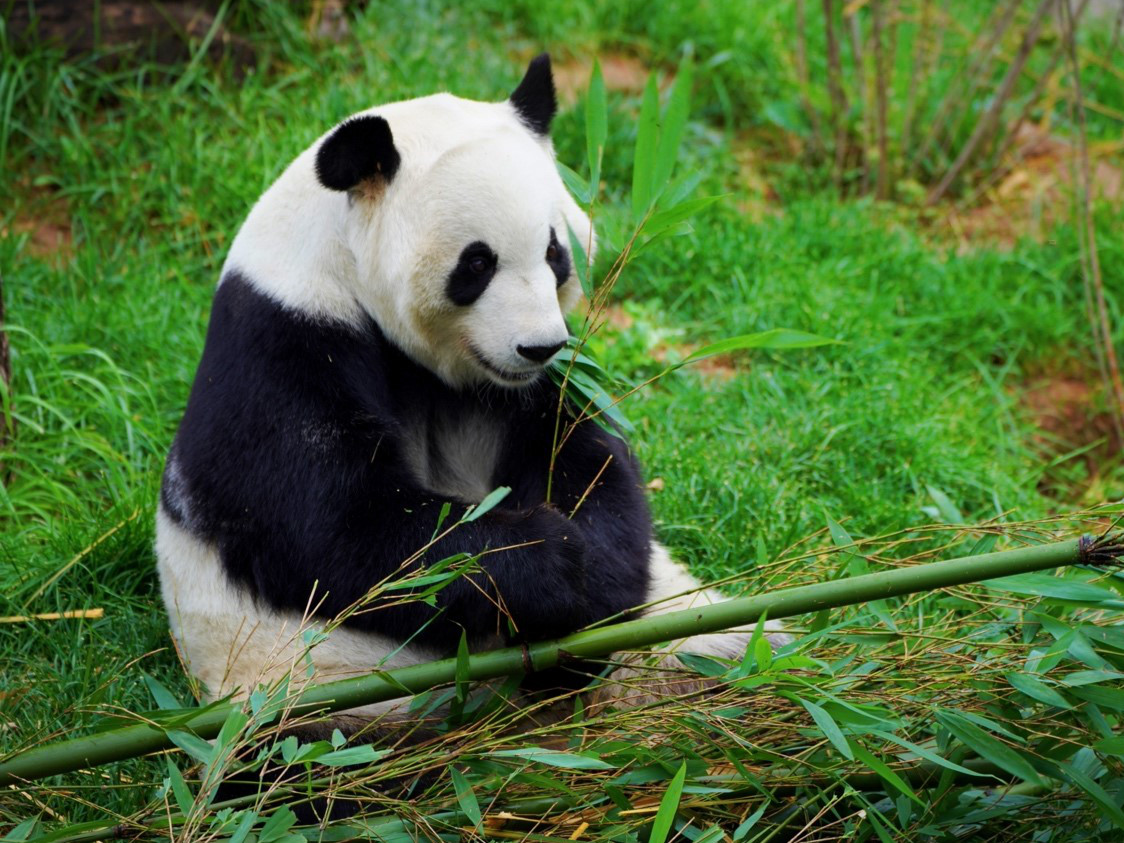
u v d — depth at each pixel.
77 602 8.66
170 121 13.84
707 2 17.83
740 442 10.86
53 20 13.97
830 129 16.08
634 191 6.95
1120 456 12.26
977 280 13.65
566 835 6.27
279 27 15.17
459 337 7.26
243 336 7.07
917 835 6.40
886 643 6.74
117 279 12.08
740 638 7.79
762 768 6.46
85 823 5.89
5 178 13.22
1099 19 19.53
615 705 7.45
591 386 7.38
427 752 6.43
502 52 16.33
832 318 12.44
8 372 10.38
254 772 6.73
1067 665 6.41
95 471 10.11
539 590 6.65
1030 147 16.66
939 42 16.55
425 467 7.88
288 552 6.96
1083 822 6.34
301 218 7.24
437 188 6.88
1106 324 12.25
